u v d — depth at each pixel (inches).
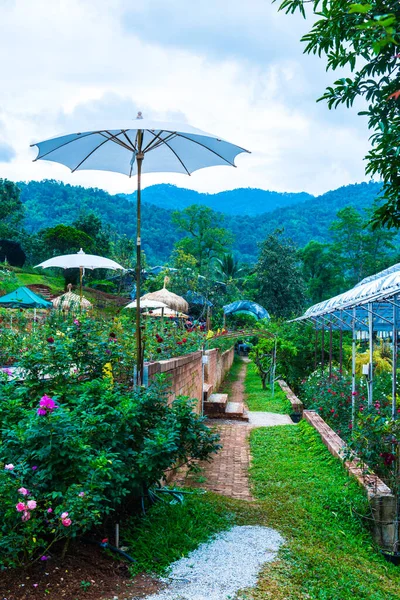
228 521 205.3
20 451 152.3
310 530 209.2
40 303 800.3
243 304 1466.5
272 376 751.1
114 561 155.9
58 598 129.8
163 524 187.2
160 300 842.8
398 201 200.8
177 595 139.7
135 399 196.7
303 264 2645.2
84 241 1919.3
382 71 199.0
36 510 140.3
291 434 412.5
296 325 821.2
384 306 374.9
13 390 197.5
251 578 153.4
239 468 323.0
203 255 2517.2
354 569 176.7
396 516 227.6
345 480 273.6
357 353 709.3
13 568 139.7
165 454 183.5
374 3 163.3
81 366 227.1
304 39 203.8
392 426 253.8
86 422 169.2
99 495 147.0
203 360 518.3
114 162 277.0
